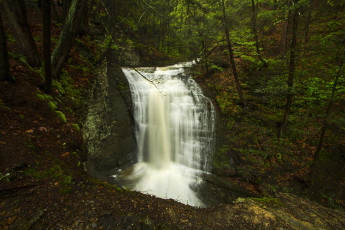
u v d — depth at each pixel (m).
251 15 9.55
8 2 4.81
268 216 3.49
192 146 8.68
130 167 7.07
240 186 6.66
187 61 15.41
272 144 7.57
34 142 3.59
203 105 9.28
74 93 6.29
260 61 10.20
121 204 2.89
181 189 6.35
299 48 6.66
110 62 9.66
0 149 2.96
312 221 3.76
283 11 7.03
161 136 8.34
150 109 8.26
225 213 3.47
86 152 5.16
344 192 5.62
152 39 16.84
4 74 4.28
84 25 9.96
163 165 8.01
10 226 2.06
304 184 6.23
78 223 2.29
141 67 12.63
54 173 3.06
